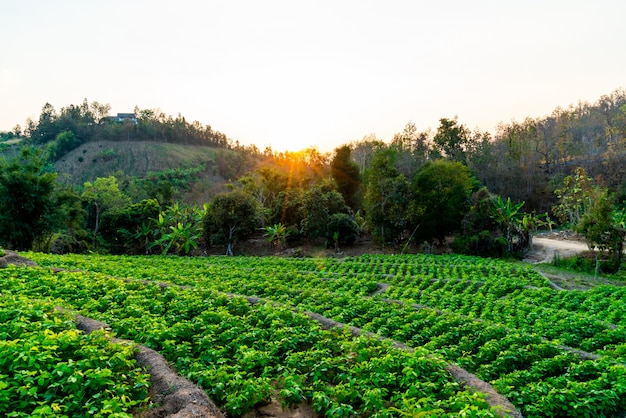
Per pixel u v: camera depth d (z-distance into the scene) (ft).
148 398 30.76
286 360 40.45
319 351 41.34
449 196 155.84
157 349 42.14
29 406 27.73
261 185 224.94
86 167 385.09
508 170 250.57
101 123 484.33
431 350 48.60
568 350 49.03
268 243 181.06
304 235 180.24
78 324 43.68
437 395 36.09
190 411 29.53
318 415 33.73
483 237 149.28
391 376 36.14
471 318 58.65
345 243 170.91
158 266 118.73
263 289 80.69
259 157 491.31
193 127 529.86
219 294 60.80
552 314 65.98
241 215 167.12
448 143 291.17
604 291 84.38
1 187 134.00
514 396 37.81
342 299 70.49
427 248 156.66
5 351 30.37
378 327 57.72
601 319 67.72
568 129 321.93
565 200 165.48
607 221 114.42
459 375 39.42
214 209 165.89
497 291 87.61
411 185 161.79
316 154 266.16
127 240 169.99
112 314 49.47
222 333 44.86
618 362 46.55
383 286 95.14
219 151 482.69
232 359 41.42
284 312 51.93
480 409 31.07
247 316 51.31
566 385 40.32
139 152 420.77
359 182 212.02
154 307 53.78
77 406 27.96
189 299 56.54
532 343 50.01
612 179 220.43
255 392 34.01
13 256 82.02
